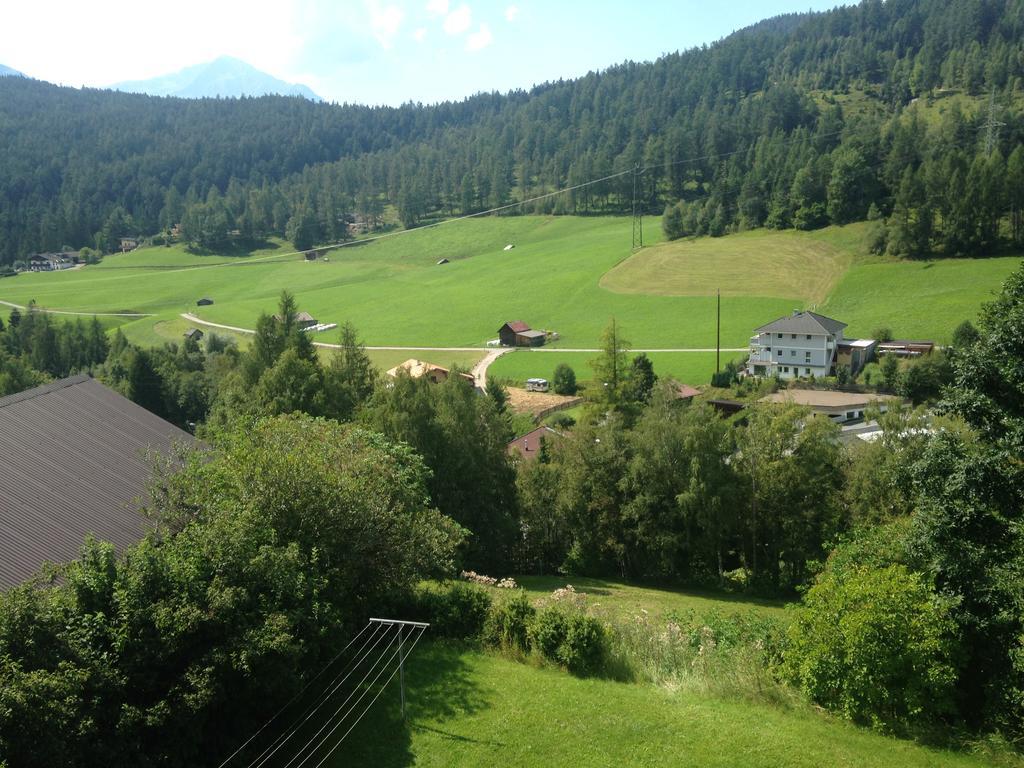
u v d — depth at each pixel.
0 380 83.94
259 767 15.52
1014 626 18.42
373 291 167.88
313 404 46.34
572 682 19.77
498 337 125.69
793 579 43.44
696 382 93.12
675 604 37.09
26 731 11.80
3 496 22.64
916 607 18.17
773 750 16.44
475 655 21.31
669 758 16.11
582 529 45.56
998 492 19.30
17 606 13.28
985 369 19.95
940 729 17.80
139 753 13.41
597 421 59.19
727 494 41.50
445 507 40.00
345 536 20.77
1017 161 119.75
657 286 137.75
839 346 94.25
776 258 139.25
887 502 40.66
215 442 27.88
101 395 31.77
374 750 16.42
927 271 117.06
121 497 25.56
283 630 15.65
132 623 14.34
